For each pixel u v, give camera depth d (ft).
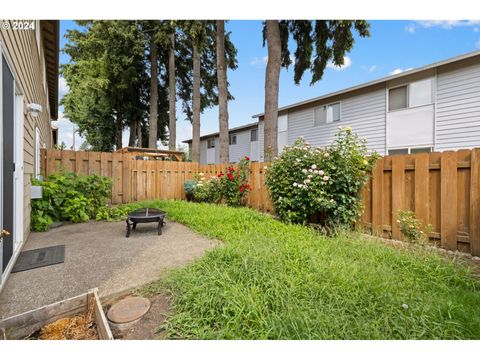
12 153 8.41
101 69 44.83
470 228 8.84
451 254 8.89
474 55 21.42
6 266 7.45
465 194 9.03
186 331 4.99
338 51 27.68
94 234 12.54
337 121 32.86
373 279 6.48
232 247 8.68
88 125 62.85
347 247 9.13
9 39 8.16
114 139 64.13
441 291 6.27
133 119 58.65
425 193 10.09
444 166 9.54
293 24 29.37
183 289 6.26
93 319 5.56
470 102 22.21
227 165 22.30
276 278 6.44
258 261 7.38
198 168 26.81
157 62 52.31
